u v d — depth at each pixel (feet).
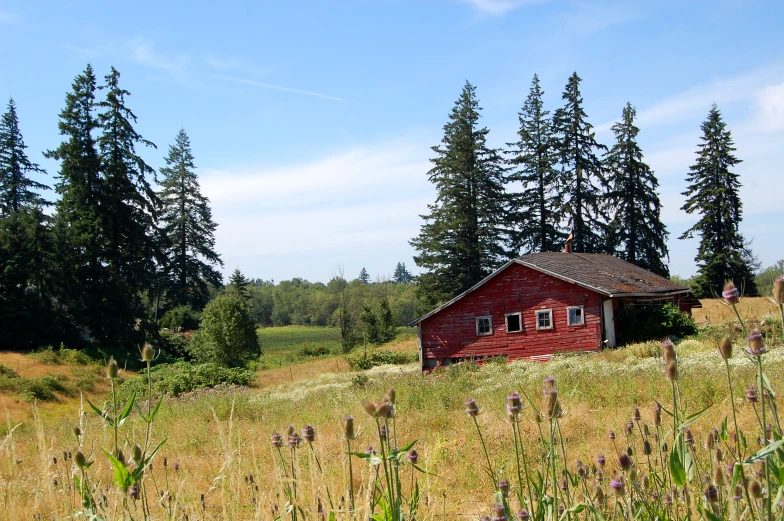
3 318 134.41
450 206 156.97
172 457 30.09
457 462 23.72
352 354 142.61
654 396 33.58
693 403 30.91
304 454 19.13
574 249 164.96
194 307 215.31
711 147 168.25
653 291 94.84
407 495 13.83
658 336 86.69
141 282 163.12
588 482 12.86
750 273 159.22
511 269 92.94
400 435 32.27
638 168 169.48
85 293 146.72
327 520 9.68
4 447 13.52
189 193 226.38
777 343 47.29
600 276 95.86
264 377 124.57
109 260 155.22
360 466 18.92
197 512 12.14
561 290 89.45
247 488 13.32
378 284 242.78
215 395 83.71
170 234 220.23
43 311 141.08
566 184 167.32
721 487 7.91
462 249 153.99
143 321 156.25
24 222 145.07
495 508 7.60
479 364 92.07
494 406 38.91
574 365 64.85
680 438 7.81
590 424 28.25
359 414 39.93
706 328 84.12
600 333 86.38
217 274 228.22
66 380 102.58
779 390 29.27
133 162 166.09
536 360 89.66
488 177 163.53
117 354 139.03
